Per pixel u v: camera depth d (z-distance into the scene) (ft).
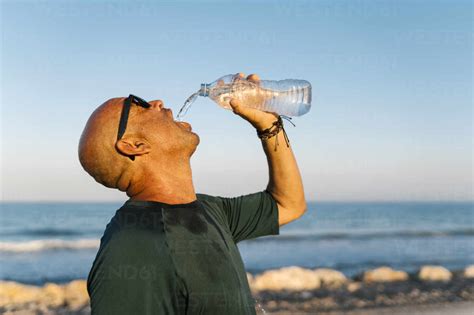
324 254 88.84
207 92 7.40
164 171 6.03
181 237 5.49
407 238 122.93
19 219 190.80
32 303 35.94
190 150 6.23
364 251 93.35
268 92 7.58
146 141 6.02
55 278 61.62
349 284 41.37
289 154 7.26
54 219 184.65
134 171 6.00
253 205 7.06
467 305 33.14
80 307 34.71
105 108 6.15
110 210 260.01
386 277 44.34
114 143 5.95
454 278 44.21
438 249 95.81
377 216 230.48
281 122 7.25
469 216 238.27
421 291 37.96
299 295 37.14
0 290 37.04
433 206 384.88
